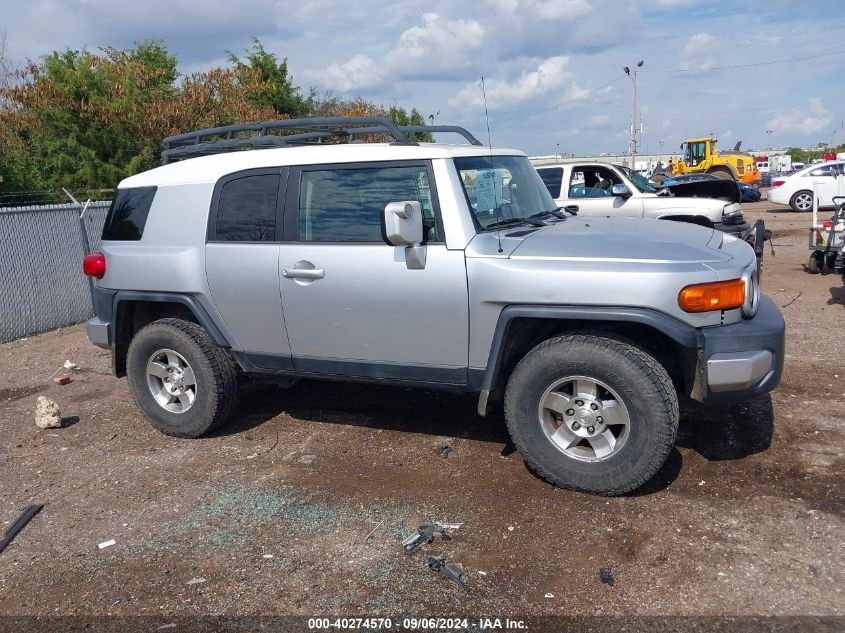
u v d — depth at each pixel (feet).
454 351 13.87
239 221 15.62
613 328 13.39
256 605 10.64
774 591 10.30
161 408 17.08
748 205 91.35
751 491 13.12
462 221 13.58
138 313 17.75
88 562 12.03
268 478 14.74
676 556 11.24
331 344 14.97
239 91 62.23
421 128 17.01
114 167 53.67
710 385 12.41
